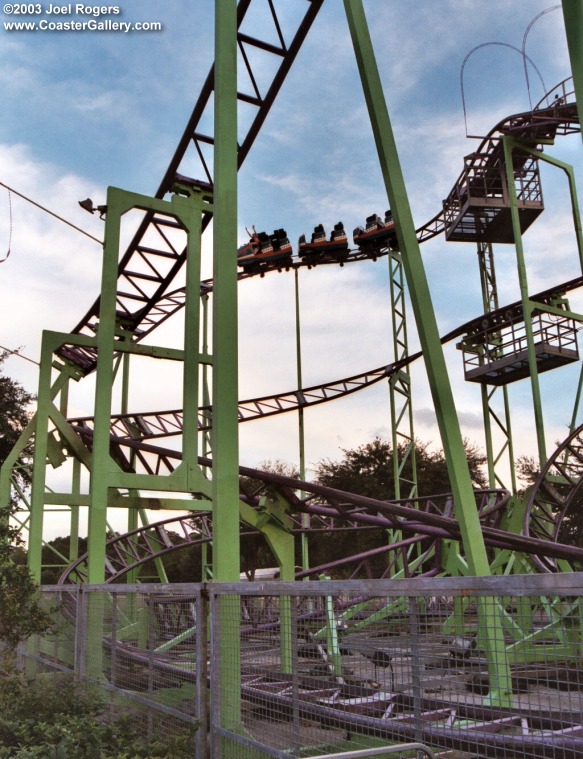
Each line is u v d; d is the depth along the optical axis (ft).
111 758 20.24
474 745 12.38
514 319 111.14
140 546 97.40
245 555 180.96
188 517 91.45
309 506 61.87
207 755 19.84
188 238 61.62
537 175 111.75
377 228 135.23
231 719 18.72
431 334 36.40
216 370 32.78
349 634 14.52
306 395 126.11
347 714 14.46
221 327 33.40
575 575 9.95
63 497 71.61
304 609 16.19
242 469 60.23
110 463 54.39
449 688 12.70
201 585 20.61
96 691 27.45
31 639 43.91
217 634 19.76
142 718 24.43
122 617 27.73
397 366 119.34
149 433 104.83
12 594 31.99
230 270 34.42
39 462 69.51
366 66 39.55
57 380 84.33
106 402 55.16
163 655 23.09
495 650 11.90
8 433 140.97
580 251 101.81
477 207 109.40
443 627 12.89
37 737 22.74
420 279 37.01
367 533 172.14
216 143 36.42
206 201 63.26
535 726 13.26
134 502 56.34
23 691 28.17
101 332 56.13
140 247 72.64
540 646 11.28
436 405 35.81
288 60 58.75
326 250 139.54
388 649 13.61
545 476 86.28
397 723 13.57
